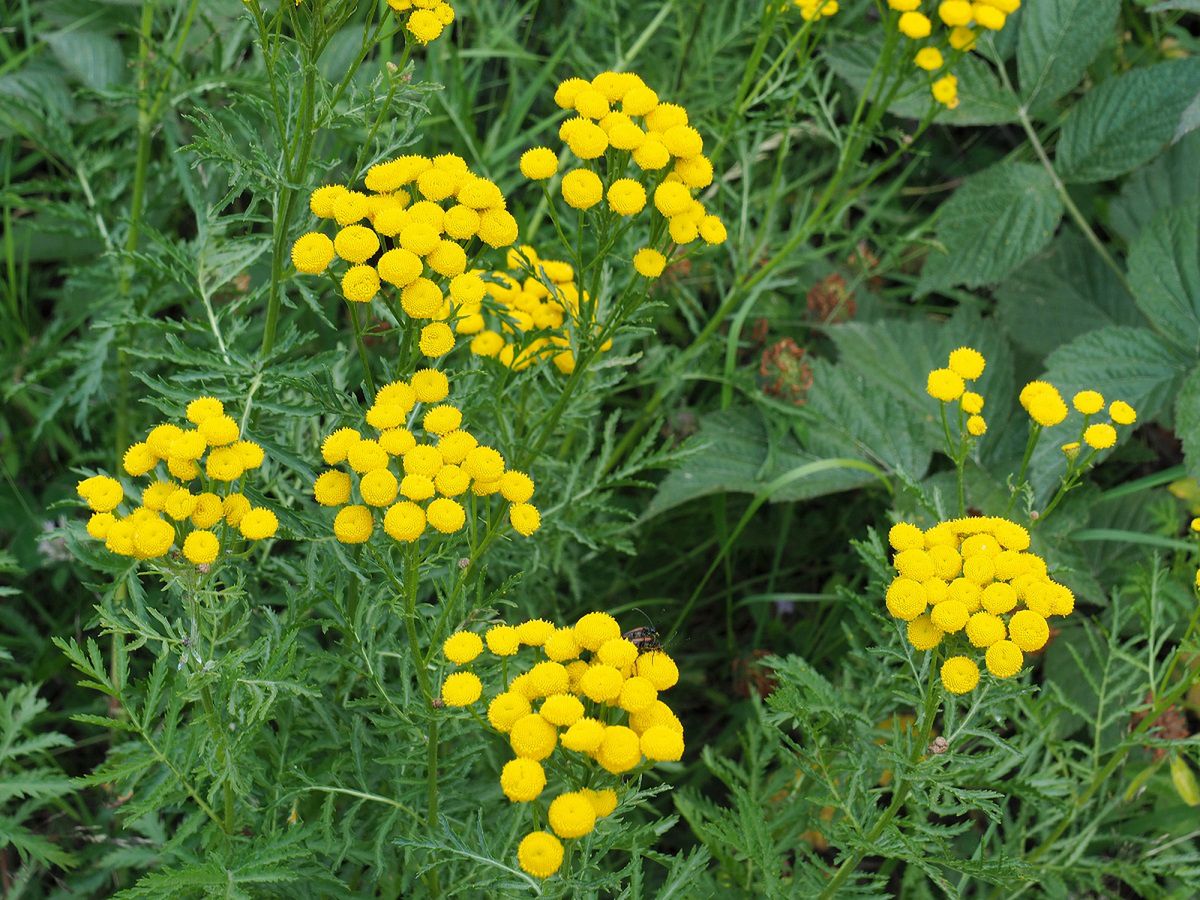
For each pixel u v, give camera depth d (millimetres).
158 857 487
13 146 704
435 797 427
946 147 788
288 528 419
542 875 348
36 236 692
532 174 445
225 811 426
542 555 563
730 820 487
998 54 699
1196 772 560
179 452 381
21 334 667
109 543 377
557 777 461
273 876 410
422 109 451
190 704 514
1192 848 532
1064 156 685
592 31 747
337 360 452
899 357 666
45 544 604
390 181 428
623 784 393
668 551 667
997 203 677
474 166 689
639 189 442
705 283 695
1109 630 586
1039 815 547
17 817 501
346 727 470
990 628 391
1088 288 703
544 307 504
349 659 451
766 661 468
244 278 610
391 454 400
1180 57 746
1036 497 601
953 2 563
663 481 627
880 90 594
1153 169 701
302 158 438
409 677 443
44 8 711
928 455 632
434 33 433
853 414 642
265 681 401
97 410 639
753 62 601
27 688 506
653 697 363
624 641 371
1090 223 764
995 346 664
